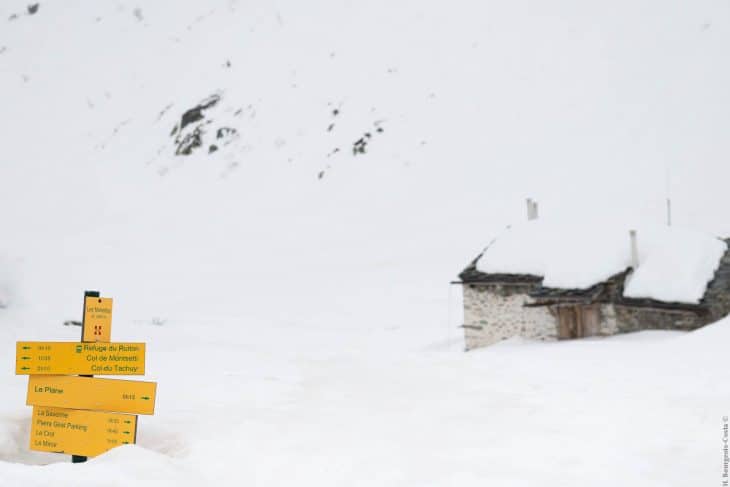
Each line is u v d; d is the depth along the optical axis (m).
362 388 14.23
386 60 115.38
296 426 10.54
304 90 114.88
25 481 6.62
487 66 105.06
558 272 22.91
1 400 12.69
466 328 25.00
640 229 23.86
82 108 130.75
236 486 7.56
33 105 132.50
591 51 99.38
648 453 8.38
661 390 11.97
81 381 8.72
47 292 57.16
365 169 92.12
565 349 18.11
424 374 15.77
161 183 103.88
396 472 8.01
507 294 24.20
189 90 126.38
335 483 7.66
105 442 8.55
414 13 124.19
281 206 89.06
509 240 25.55
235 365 18.53
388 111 102.62
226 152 106.06
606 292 22.23
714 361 14.00
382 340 33.59
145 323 36.72
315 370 17.39
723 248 23.94
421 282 54.69
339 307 48.53
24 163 115.88
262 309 49.22
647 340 18.92
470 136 92.44
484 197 78.50
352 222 79.69
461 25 116.56
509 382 13.92
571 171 79.12
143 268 71.75
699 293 20.86
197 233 84.38
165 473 7.64
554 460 8.26
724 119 79.06
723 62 87.38
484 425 10.25
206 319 42.16
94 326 8.85
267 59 126.69
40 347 8.77
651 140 79.81
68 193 104.56
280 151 102.62
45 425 8.71
